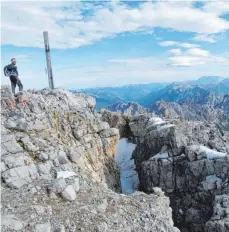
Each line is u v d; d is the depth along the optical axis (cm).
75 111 3612
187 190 4438
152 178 4703
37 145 2530
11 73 2928
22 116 2725
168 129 5112
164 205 2392
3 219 1677
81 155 3114
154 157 4844
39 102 3047
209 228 3541
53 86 3844
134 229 1975
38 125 2767
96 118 3956
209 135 5322
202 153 4475
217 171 4241
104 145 3872
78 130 3416
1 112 2669
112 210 2091
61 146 2775
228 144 5109
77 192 2244
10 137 2417
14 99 2853
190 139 4991
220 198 3859
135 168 5581
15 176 2133
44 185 2131
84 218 1903
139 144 5822
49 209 1872
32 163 2300
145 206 2239
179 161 4628
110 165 3897
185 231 4169
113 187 3784
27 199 1947
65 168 2506
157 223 2103
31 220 1736
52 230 1719
